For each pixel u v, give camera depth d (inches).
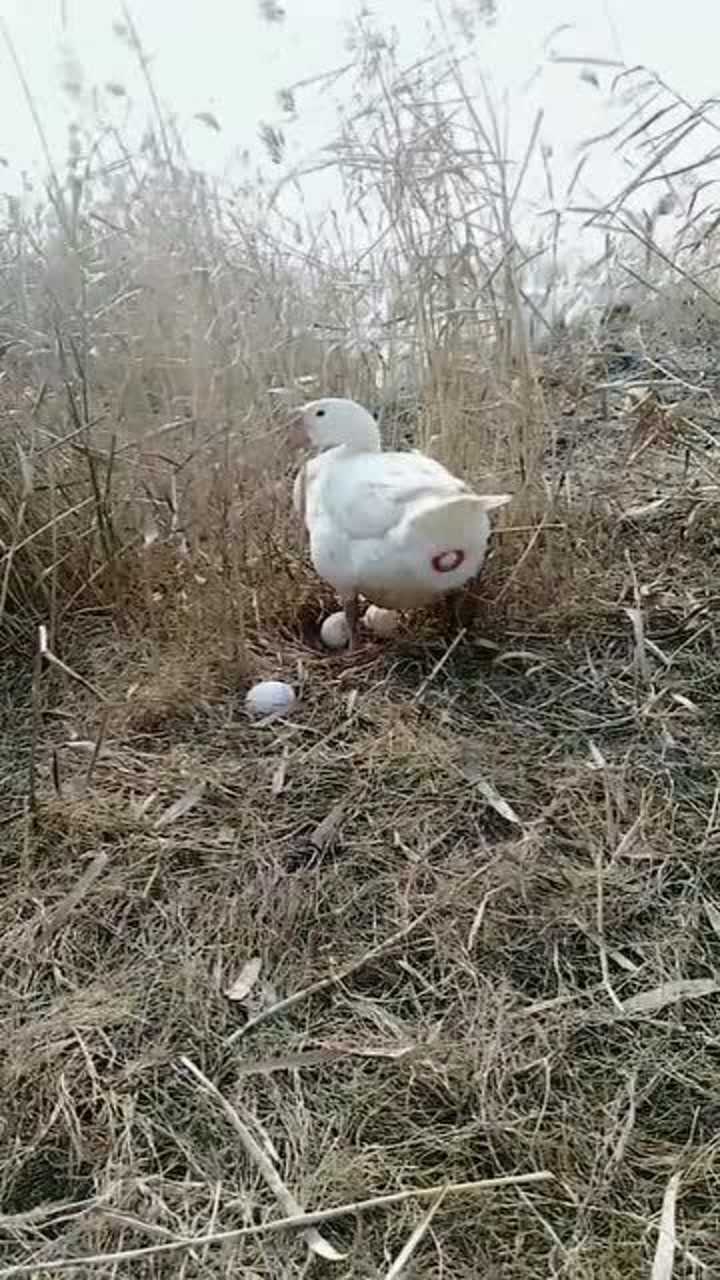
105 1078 43.7
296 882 50.1
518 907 49.0
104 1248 38.9
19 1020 45.9
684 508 68.8
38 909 50.1
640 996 45.9
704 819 52.6
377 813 53.4
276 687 59.7
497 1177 40.4
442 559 57.2
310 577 66.9
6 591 62.7
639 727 57.1
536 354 73.5
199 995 46.3
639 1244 38.4
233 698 60.3
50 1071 43.8
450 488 56.6
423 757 55.7
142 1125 42.3
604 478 71.0
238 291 66.6
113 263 66.1
